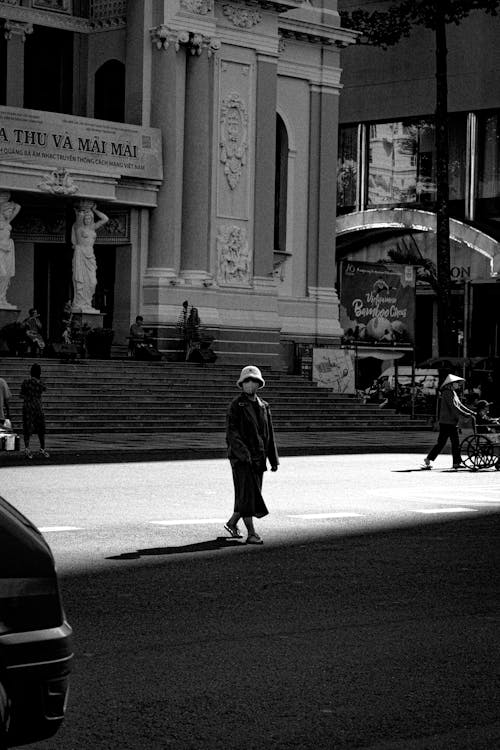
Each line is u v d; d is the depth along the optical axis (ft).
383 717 25.03
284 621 34.40
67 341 133.28
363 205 237.25
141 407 122.21
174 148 144.56
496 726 24.54
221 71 150.61
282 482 77.30
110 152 139.13
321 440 119.44
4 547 16.90
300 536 51.98
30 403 89.56
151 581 40.24
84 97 149.18
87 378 123.85
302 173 164.66
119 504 61.62
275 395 139.33
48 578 17.15
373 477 82.64
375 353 150.82
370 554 47.37
